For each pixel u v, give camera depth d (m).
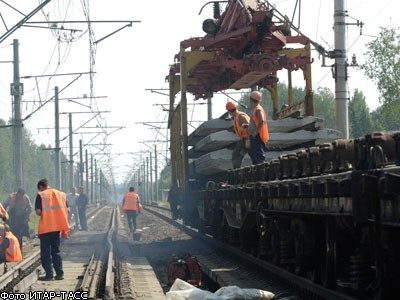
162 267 28.45
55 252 22.19
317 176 14.12
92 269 24.39
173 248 34.22
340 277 15.76
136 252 32.47
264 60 28.83
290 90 31.67
